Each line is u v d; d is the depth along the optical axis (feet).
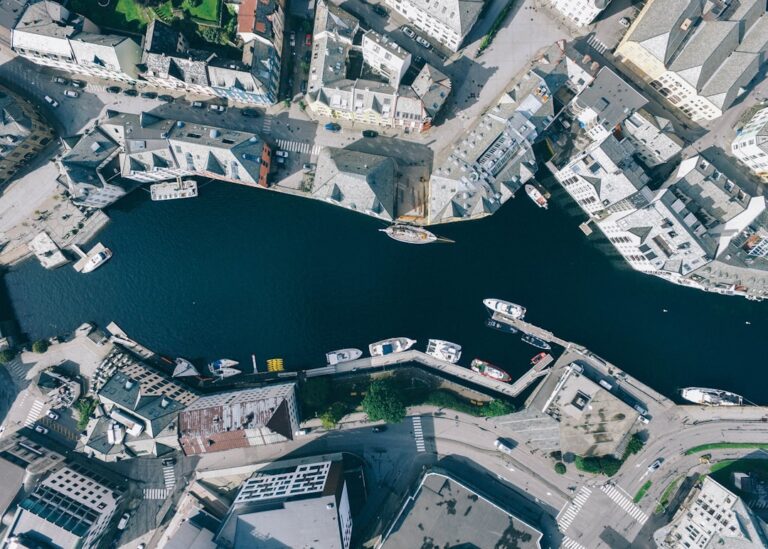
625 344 432.25
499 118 407.03
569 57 404.16
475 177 405.59
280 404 411.13
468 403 443.32
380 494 442.09
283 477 426.10
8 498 431.02
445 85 414.21
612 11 424.05
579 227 434.71
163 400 433.48
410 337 444.55
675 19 382.83
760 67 405.59
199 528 424.87
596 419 424.46
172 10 433.89
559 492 431.02
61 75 458.50
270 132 450.30
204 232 457.68
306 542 391.65
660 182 429.79
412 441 443.73
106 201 452.35
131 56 431.84
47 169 460.96
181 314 458.09
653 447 428.15
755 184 421.18
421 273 444.96
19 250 461.78
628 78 428.15
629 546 422.00
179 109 456.45
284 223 452.76
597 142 395.55
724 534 382.01
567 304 435.53
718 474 421.18
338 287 449.89
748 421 420.36
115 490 444.96
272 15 417.08
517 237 437.17
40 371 460.55
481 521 416.67
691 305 428.56
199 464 454.40
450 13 401.08
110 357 458.09
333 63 422.41
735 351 426.10
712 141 424.46
